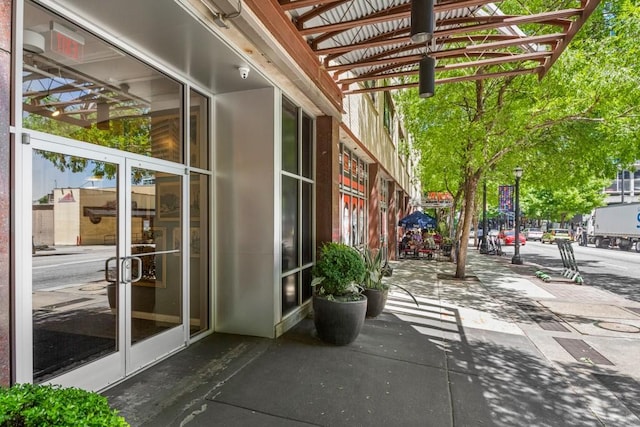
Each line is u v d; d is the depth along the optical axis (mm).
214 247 5312
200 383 3709
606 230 27281
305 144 6594
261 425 3008
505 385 3900
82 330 3344
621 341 5477
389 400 3486
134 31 3529
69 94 3297
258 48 4113
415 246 17234
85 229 3385
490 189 22453
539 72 6004
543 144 10969
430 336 5457
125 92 3900
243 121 5219
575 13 4496
